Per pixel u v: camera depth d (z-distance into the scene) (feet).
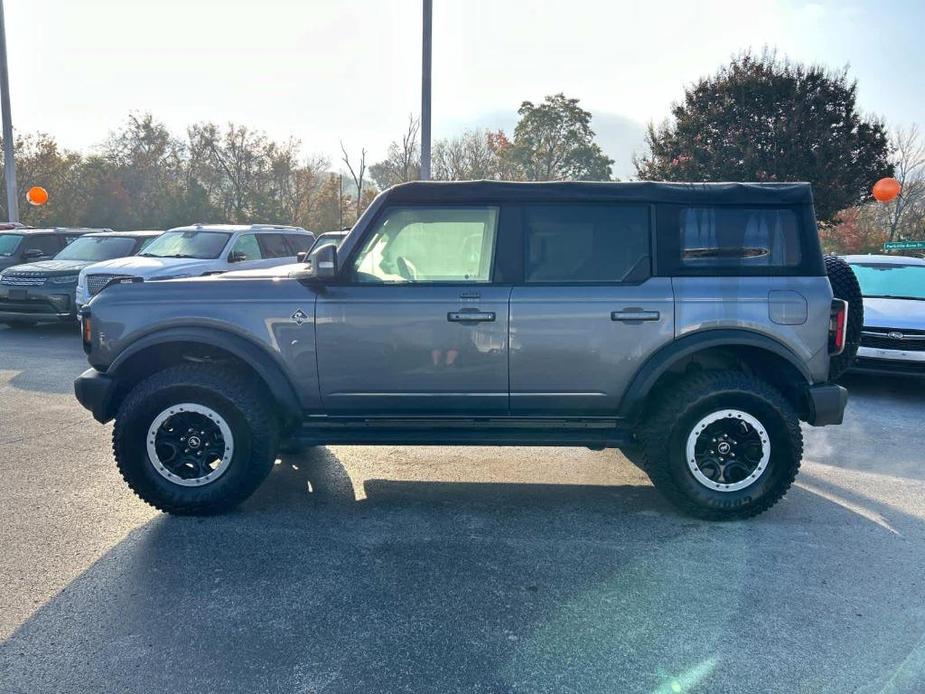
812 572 11.78
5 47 64.13
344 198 113.80
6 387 24.94
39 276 36.40
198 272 34.60
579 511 14.53
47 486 15.40
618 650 9.48
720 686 8.73
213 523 13.64
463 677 8.87
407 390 13.89
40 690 8.52
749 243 13.88
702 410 13.50
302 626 9.99
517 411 14.03
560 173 140.87
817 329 13.67
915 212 111.34
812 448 19.16
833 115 66.33
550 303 13.55
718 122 69.51
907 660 9.30
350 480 16.30
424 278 13.91
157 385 13.46
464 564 12.00
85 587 11.03
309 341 13.71
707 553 12.50
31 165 105.40
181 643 9.54
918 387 27.22
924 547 12.80
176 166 111.96
